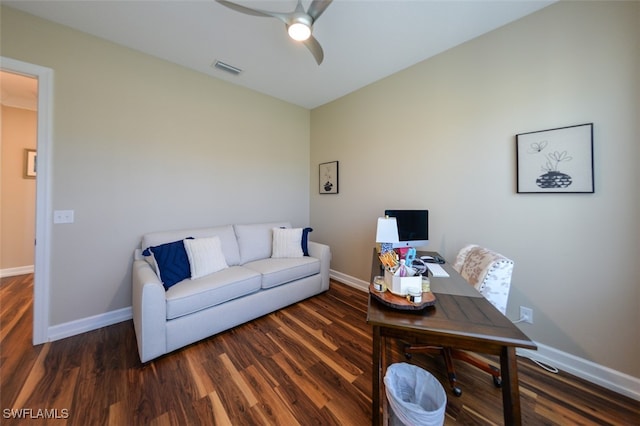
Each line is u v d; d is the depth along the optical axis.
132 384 1.49
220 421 1.27
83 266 2.07
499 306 1.46
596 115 1.55
